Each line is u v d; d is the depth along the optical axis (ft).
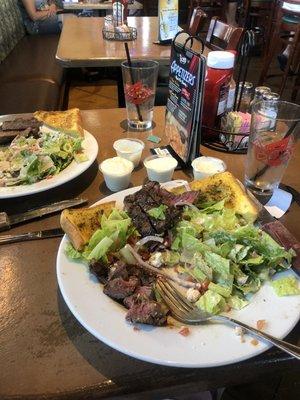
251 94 3.96
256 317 1.84
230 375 1.77
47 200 2.94
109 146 3.69
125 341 1.70
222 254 2.11
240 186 2.64
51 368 1.73
